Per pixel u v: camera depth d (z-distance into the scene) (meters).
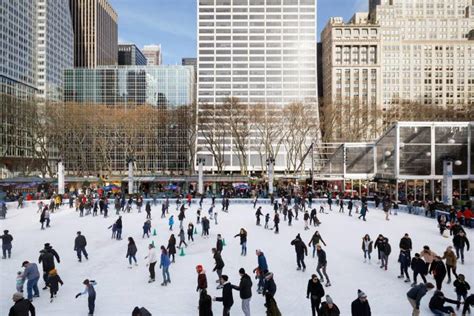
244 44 135.50
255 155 120.06
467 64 166.12
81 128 87.88
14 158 97.88
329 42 161.88
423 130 48.00
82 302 15.16
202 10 136.75
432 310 13.15
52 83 160.12
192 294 16.05
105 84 160.38
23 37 142.75
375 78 156.25
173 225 32.34
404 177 48.12
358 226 31.48
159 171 122.50
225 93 134.62
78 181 61.62
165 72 161.38
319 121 89.06
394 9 172.62
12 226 31.89
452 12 179.00
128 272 19.14
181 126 96.62
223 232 29.20
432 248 23.28
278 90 134.25
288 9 135.50
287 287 16.81
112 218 36.22
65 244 25.17
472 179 47.50
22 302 11.29
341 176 57.53
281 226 31.72
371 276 18.33
